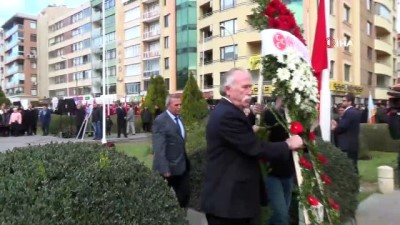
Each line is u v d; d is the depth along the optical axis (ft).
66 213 10.12
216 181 10.91
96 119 72.74
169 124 19.33
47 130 87.51
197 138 31.22
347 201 20.51
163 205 11.82
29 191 10.56
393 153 51.67
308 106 12.78
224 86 11.16
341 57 133.18
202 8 179.83
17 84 379.96
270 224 14.80
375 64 170.71
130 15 241.76
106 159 12.12
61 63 354.33
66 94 344.90
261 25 13.67
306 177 12.75
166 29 206.28
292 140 11.50
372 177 35.04
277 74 12.55
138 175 12.09
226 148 10.90
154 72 219.41
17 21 385.50
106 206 10.64
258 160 11.35
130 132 86.84
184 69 189.47
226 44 159.12
